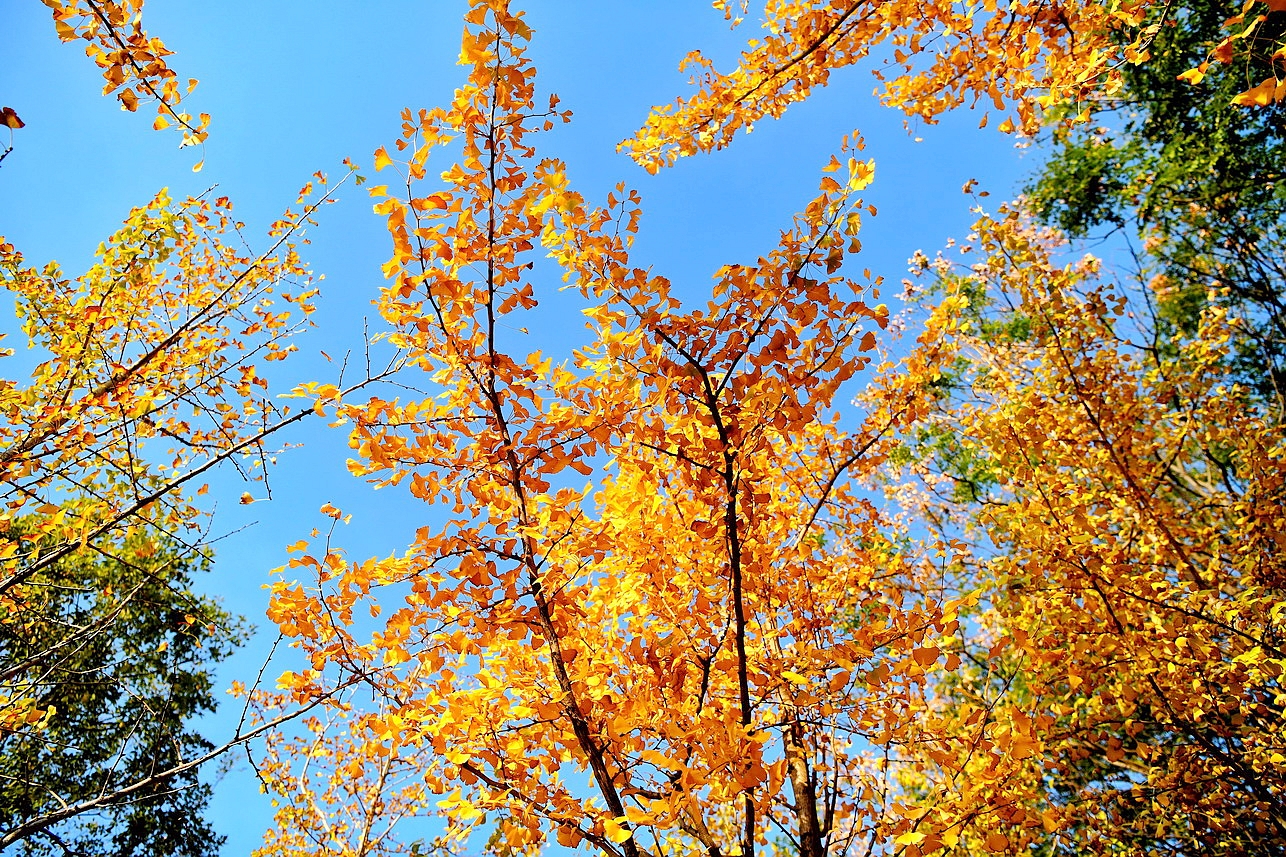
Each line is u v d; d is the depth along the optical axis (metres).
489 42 2.16
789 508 3.42
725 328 2.37
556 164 2.21
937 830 2.39
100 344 4.18
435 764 2.47
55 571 6.00
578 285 2.38
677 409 2.50
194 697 7.41
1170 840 3.89
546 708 2.29
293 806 5.34
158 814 7.01
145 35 2.55
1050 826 2.39
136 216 4.22
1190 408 4.88
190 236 4.37
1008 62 3.22
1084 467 4.48
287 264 4.48
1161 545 4.28
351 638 2.42
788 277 2.28
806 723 2.76
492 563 2.45
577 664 2.57
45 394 4.04
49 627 5.00
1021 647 3.07
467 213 2.33
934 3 3.10
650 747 2.42
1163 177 6.73
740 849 2.38
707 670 2.72
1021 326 6.95
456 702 2.29
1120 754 3.69
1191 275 7.14
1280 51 1.89
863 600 3.32
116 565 6.77
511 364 2.49
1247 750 3.48
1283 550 4.10
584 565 2.64
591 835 2.28
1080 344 4.74
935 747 2.59
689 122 3.68
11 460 3.57
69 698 5.95
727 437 2.49
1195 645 3.34
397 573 2.40
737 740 2.20
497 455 2.47
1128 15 2.74
